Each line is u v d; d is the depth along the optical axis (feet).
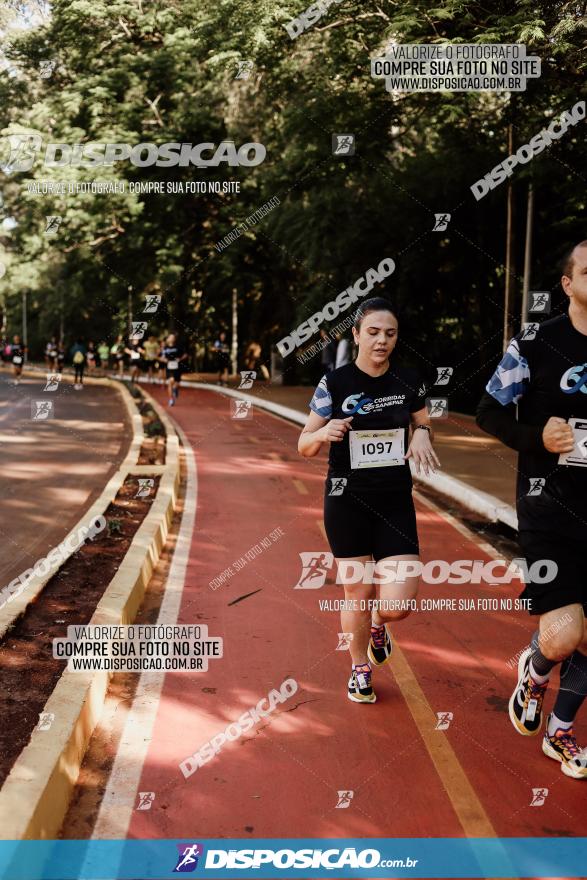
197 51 54.85
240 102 84.23
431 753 12.48
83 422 64.80
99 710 13.60
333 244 74.38
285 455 47.80
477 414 11.62
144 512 28.37
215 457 46.55
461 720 13.66
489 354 73.77
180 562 23.68
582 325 11.03
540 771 12.00
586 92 31.73
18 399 88.79
